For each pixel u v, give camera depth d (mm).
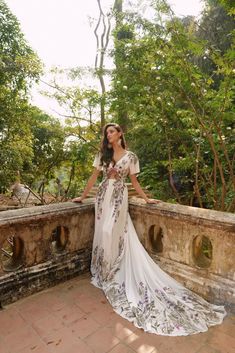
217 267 2408
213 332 2074
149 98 4273
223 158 4500
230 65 3350
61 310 2330
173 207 2682
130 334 2049
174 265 2701
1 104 7703
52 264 2686
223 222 2242
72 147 8297
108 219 2660
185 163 4477
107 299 2490
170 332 2053
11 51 8008
